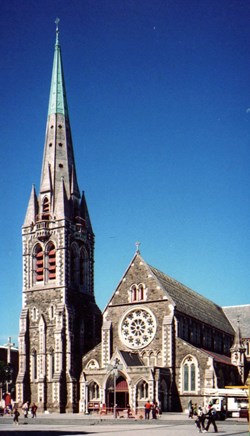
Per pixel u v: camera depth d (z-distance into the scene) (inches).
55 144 4552.2
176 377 3538.4
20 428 2466.8
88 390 3607.3
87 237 4448.8
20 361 4067.4
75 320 4131.4
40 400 3912.4
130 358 3582.7
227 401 3201.3
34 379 4023.1
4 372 4672.7
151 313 3725.4
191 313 3946.9
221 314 4987.7
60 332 3964.1
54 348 3986.2
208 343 4190.5
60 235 4205.2
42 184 4443.9
